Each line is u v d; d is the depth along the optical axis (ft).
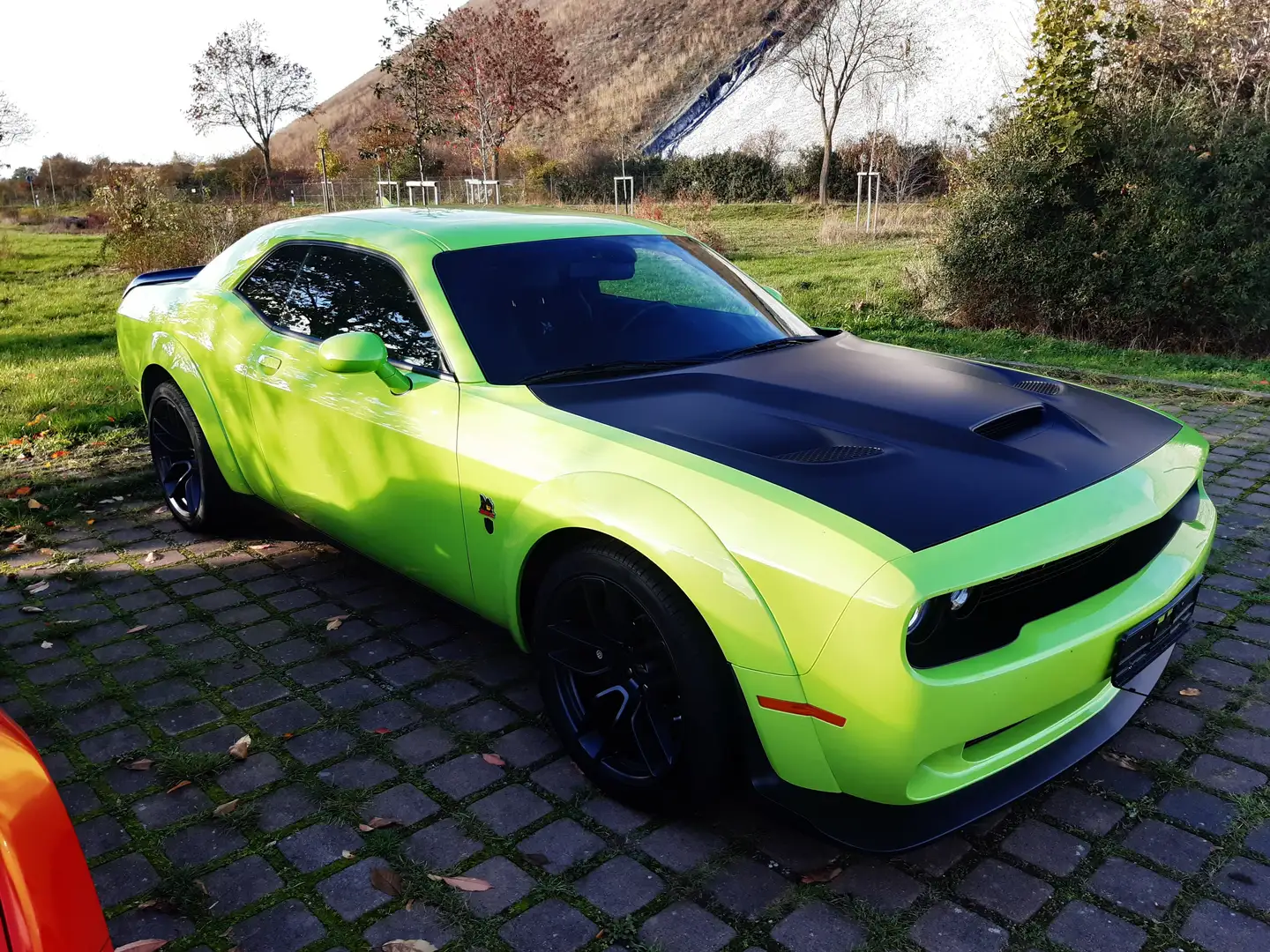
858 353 10.75
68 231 98.02
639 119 229.66
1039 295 31.22
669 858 7.77
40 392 23.04
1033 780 7.50
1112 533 7.31
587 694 8.77
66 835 4.76
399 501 10.11
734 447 7.86
